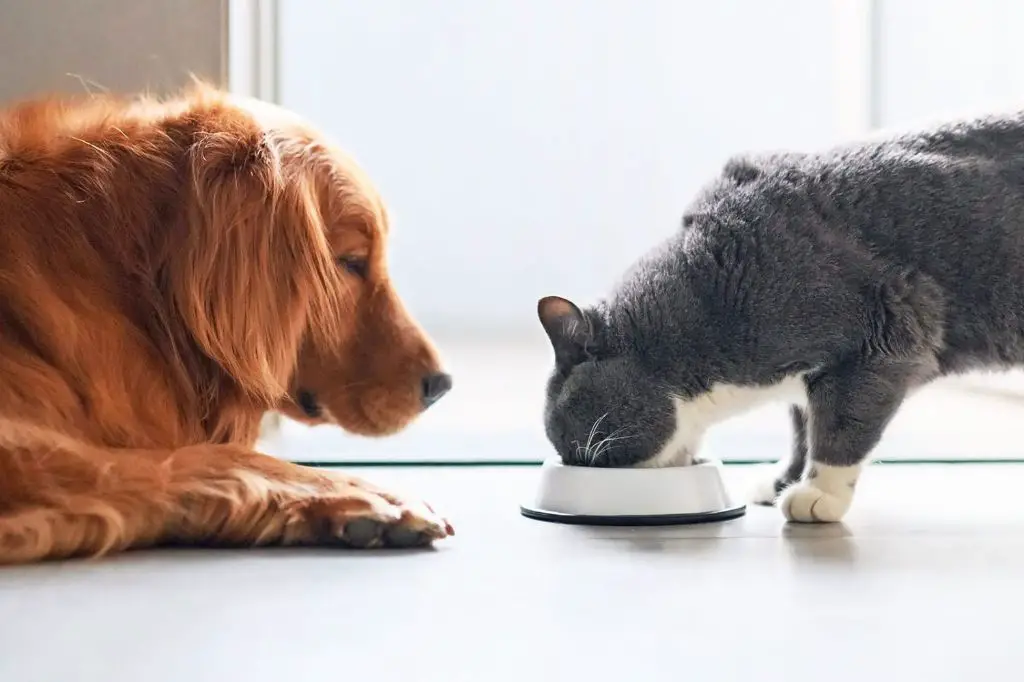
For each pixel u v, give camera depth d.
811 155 1.91
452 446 2.77
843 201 1.80
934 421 2.97
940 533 1.67
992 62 3.03
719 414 1.90
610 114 2.95
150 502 1.42
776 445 2.84
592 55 2.94
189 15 2.43
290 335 1.60
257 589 1.26
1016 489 2.21
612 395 1.87
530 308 2.96
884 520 1.81
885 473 2.50
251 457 1.54
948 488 2.24
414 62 2.88
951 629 1.09
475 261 2.94
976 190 1.79
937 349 1.78
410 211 2.91
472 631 1.09
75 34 2.40
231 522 1.45
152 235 1.57
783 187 1.83
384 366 1.72
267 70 2.71
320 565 1.38
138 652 1.01
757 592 1.26
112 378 1.52
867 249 1.77
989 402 2.96
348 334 1.72
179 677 0.93
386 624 1.11
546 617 1.14
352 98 2.86
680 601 1.21
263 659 0.99
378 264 1.75
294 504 1.49
